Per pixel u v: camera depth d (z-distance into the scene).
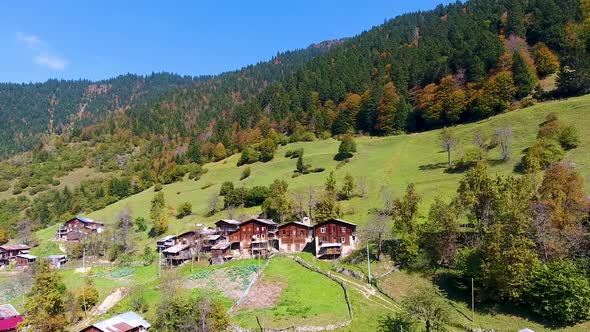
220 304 66.56
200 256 117.44
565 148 123.00
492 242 72.44
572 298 64.31
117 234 144.88
